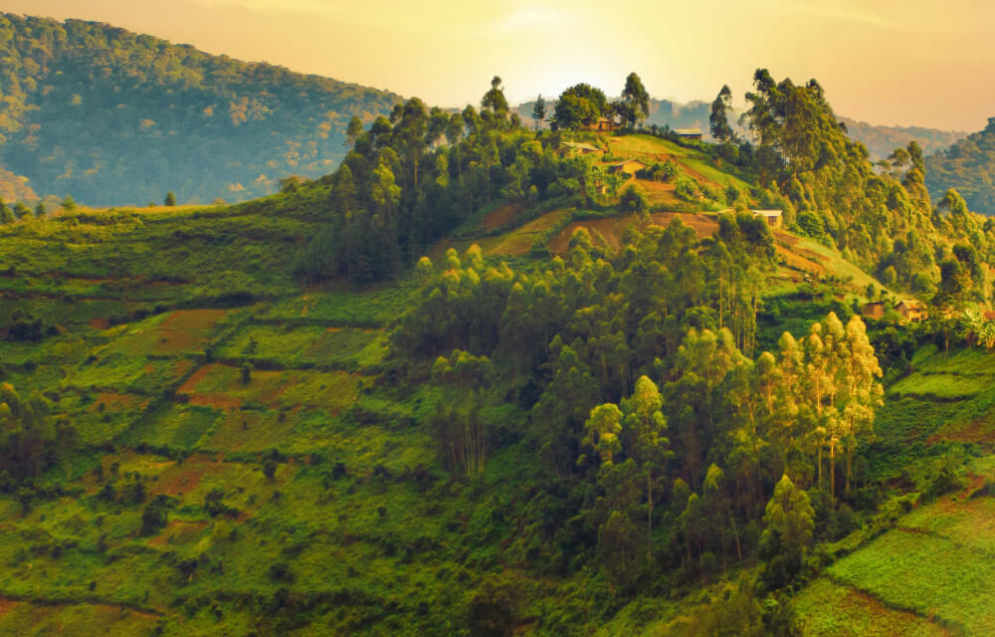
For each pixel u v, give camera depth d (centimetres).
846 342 9806
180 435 14812
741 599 7288
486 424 12631
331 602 10662
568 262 15975
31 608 11569
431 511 11631
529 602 9869
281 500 12681
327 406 14725
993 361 11000
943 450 9519
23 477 14075
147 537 12544
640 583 9200
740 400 9669
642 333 11631
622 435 10244
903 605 7288
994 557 7494
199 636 10644
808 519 8225
